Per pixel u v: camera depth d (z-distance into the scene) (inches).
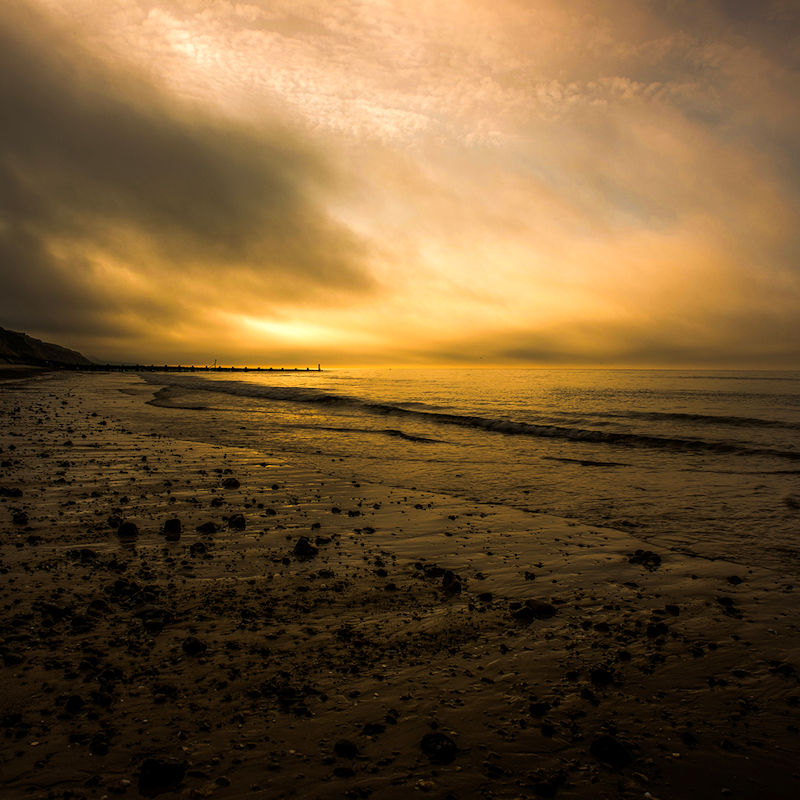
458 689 150.3
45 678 149.7
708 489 426.3
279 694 145.2
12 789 107.1
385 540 297.4
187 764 116.3
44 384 2356.1
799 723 134.7
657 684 153.8
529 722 135.3
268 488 426.3
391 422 959.6
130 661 161.2
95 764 115.6
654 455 605.6
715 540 297.1
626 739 128.9
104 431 761.0
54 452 567.2
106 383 2709.2
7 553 259.6
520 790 111.1
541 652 172.7
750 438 714.8
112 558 256.4
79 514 334.3
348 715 136.8
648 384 2807.6
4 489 386.0
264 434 774.5
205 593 217.6
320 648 172.9
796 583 233.0
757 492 413.1
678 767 119.0
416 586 229.0
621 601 215.5
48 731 126.6
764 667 162.6
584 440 734.5
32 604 200.2
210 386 2203.5
